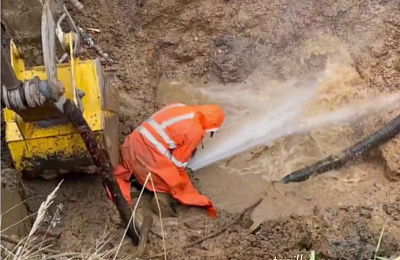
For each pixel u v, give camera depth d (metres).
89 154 4.61
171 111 5.09
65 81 4.46
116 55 5.93
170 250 4.58
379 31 5.79
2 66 3.66
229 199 5.18
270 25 5.94
